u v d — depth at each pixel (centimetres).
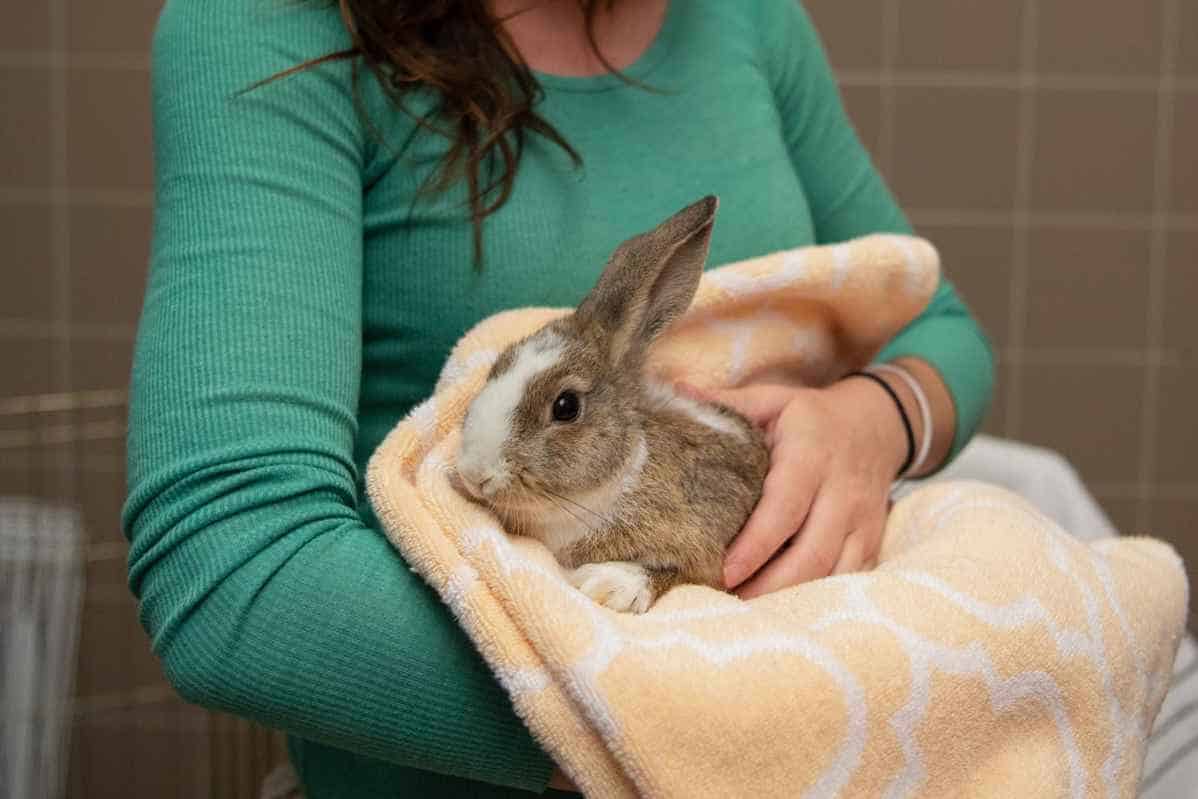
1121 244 386
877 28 378
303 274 116
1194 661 206
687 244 138
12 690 272
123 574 378
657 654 95
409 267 135
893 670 102
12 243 387
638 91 150
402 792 131
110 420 389
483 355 131
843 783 98
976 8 376
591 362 134
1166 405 393
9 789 271
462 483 123
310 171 122
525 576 101
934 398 158
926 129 383
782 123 172
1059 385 394
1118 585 124
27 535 280
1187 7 373
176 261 115
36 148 383
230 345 110
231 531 104
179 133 121
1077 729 114
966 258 389
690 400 143
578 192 142
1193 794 197
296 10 128
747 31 164
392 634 103
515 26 147
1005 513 128
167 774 382
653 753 92
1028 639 110
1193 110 379
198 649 102
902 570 114
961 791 106
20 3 376
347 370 117
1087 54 377
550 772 106
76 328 390
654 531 133
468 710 103
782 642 100
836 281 147
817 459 137
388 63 133
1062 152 382
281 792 160
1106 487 397
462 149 133
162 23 130
